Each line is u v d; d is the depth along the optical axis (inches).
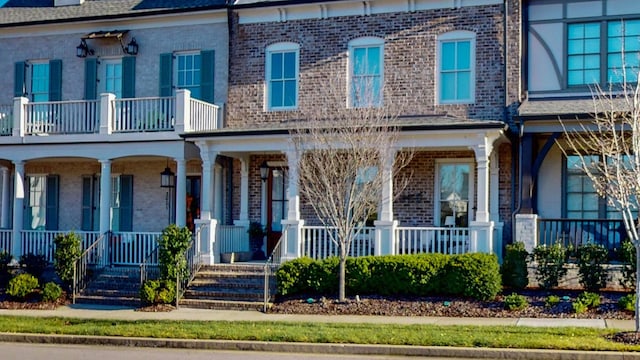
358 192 729.0
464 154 842.2
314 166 740.7
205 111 894.4
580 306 645.3
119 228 983.6
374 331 571.5
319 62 890.7
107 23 978.1
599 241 751.7
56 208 1010.7
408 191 857.5
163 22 959.0
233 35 924.6
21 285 793.6
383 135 722.8
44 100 1002.7
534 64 818.2
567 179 812.6
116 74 985.5
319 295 741.9
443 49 853.8
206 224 826.8
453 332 562.6
